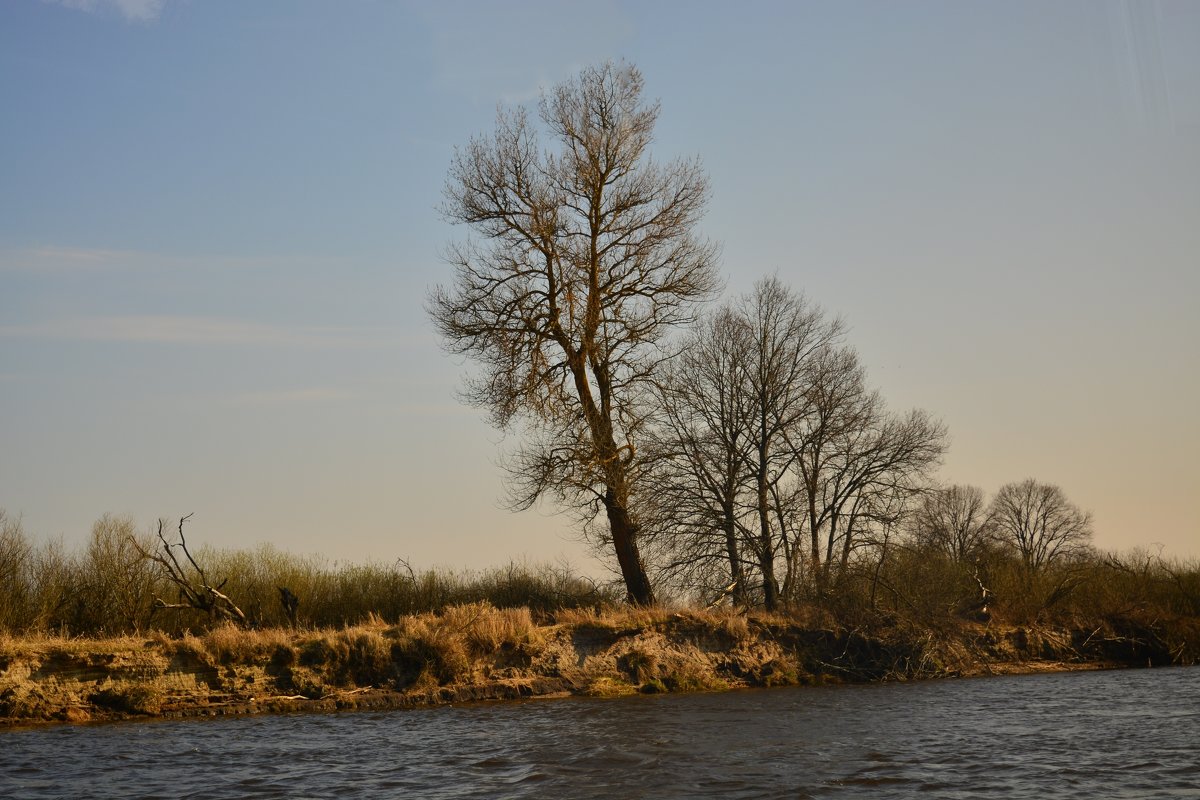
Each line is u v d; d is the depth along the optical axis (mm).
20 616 26344
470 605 29656
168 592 28781
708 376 37000
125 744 20062
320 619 30984
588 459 34031
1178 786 15578
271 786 16188
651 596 34781
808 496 36125
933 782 16078
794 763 17719
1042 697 26797
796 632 32688
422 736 20953
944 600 35125
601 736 20734
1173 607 39625
